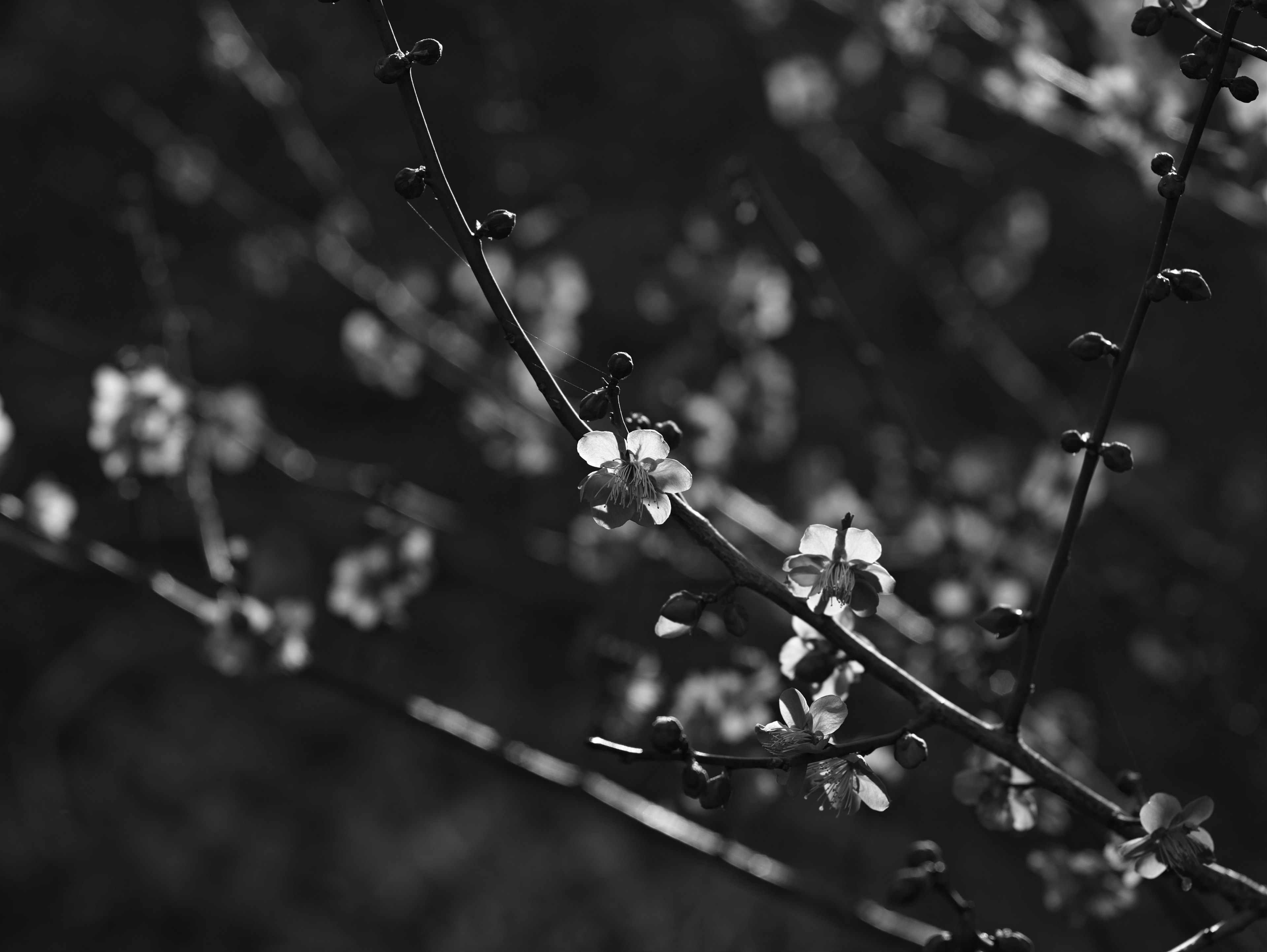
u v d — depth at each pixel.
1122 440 3.31
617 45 5.93
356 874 4.30
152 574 2.25
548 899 4.22
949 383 5.38
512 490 4.23
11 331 5.19
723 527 2.93
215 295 5.60
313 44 6.02
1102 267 5.70
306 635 2.25
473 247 1.15
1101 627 3.99
